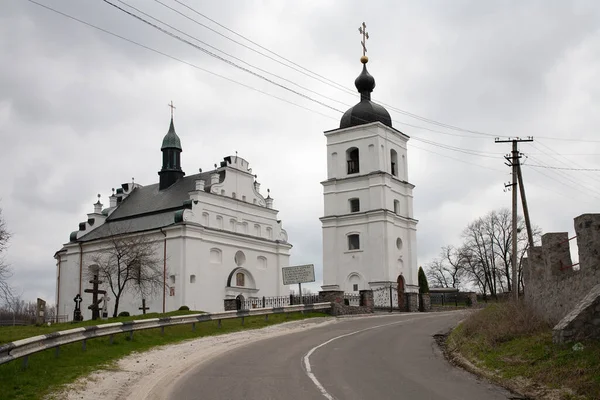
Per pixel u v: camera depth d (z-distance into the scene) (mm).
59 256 67625
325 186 63156
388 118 63812
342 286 60312
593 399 12484
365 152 61656
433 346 23969
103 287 60031
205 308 55312
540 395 13555
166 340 25578
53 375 15828
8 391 13672
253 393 14008
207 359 20156
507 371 15992
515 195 39406
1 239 37906
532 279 22891
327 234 61938
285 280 44531
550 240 20672
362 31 65688
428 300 60625
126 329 24016
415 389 14508
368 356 20781
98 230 64500
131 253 53906
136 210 64375
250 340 26500
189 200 56688
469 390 14406
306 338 27109
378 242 58781
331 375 16562
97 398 13711
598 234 17203
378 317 40812
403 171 65062
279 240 65125
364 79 64500
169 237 55531
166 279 54875
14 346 15469
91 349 20906
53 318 62156
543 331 19016
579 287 17891
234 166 62531
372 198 60094
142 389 14789
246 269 60438
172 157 66000
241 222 61625
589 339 15906
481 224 83562
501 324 21203
